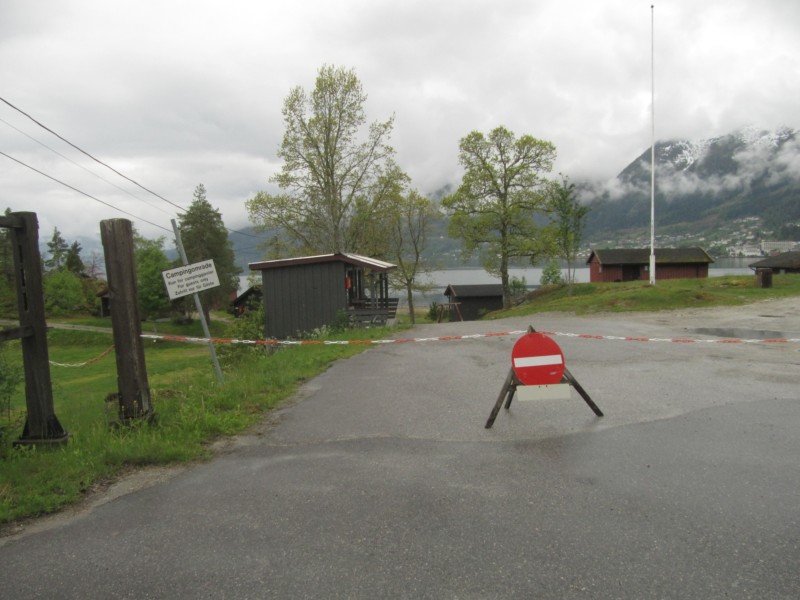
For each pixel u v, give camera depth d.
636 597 2.84
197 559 3.33
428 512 3.86
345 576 3.10
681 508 3.83
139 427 5.87
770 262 52.97
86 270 88.75
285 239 37.69
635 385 7.77
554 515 3.77
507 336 15.43
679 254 57.12
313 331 18.72
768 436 5.33
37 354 5.55
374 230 39.72
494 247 43.84
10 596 3.00
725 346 11.67
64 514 4.08
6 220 5.33
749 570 3.07
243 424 6.36
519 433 5.67
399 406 7.08
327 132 35.62
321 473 4.71
